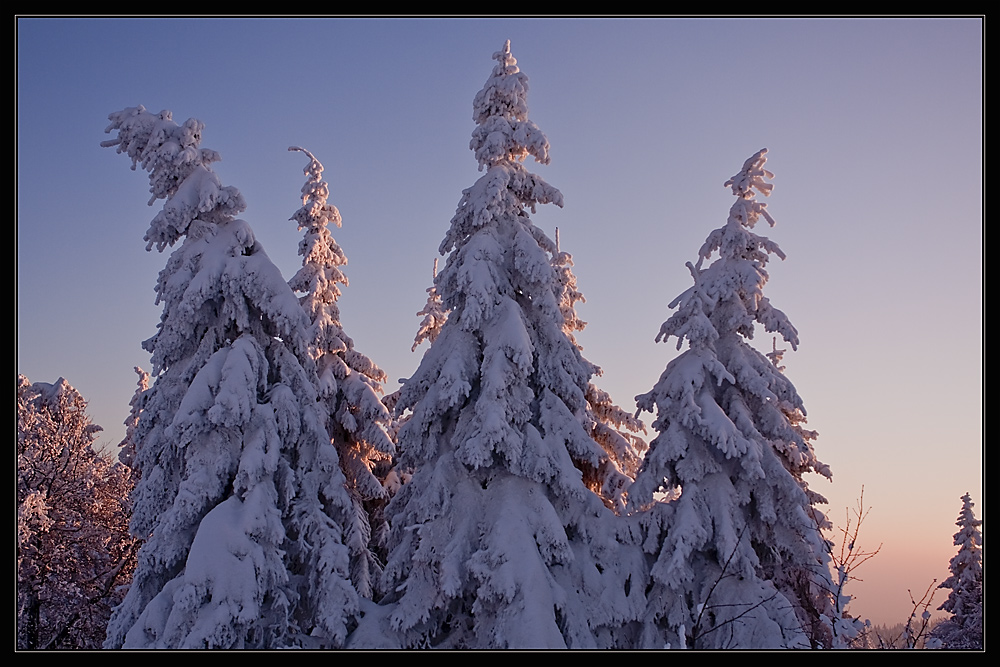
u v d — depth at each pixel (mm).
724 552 18953
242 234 20953
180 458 20031
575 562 19484
